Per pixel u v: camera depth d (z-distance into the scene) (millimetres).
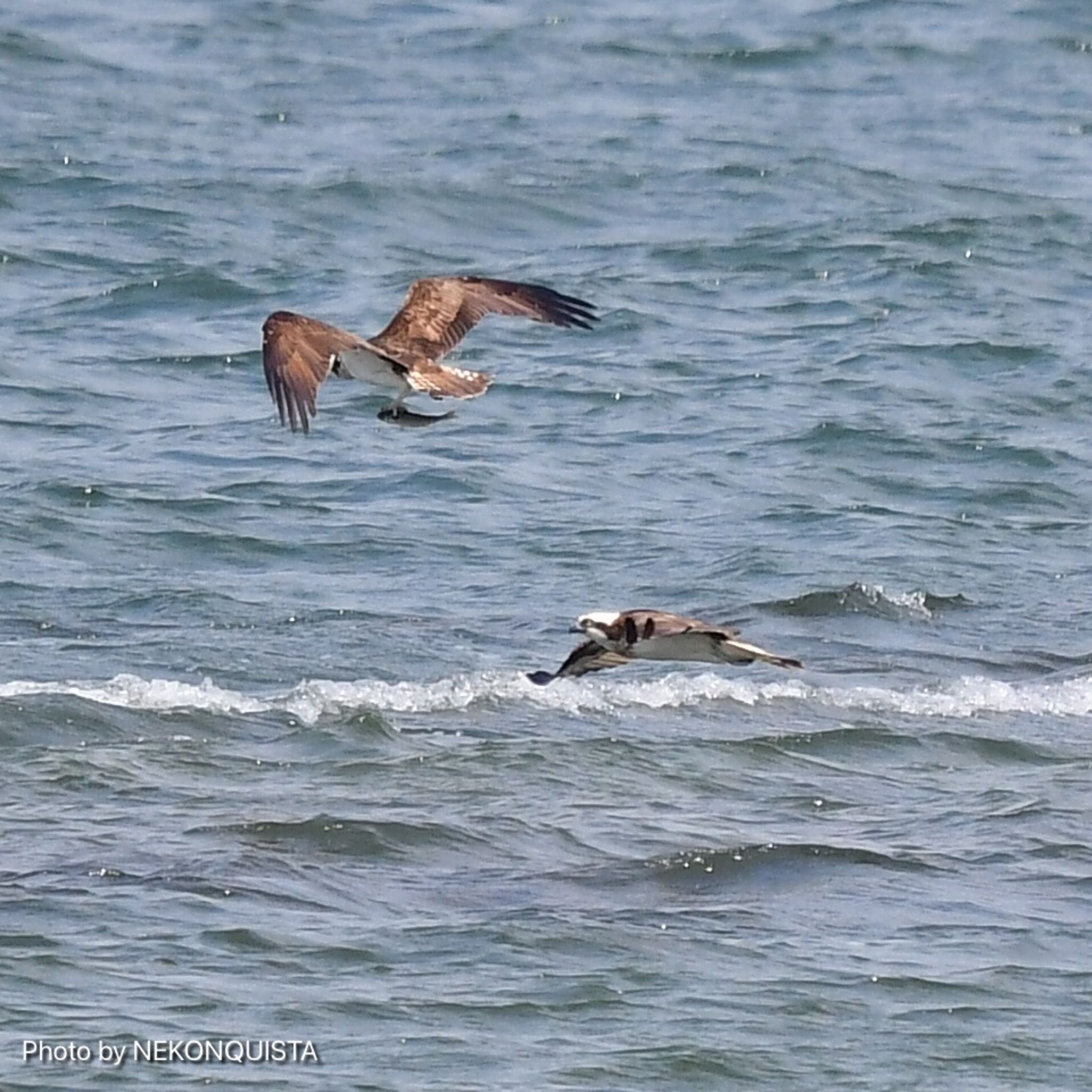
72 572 32719
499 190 53938
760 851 22766
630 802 24391
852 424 40344
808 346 45281
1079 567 34812
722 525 35969
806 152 58281
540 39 68062
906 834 23703
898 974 20266
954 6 72562
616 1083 18156
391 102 61531
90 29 66500
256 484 36812
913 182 56406
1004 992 20000
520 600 32281
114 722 26359
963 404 42312
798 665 15930
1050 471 39062
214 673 28562
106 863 21906
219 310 46188
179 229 50500
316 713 27000
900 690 28953
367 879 21922
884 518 36469
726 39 68625
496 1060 18422
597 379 42719
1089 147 60500
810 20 70812
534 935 20766
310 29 68375
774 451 39469
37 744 25594
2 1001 19016
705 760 25859
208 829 22906
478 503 36438
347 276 48500
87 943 20141
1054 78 66562
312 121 59531
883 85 65438
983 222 53281
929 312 47438
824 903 21750
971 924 21375
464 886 21859
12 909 20703
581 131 59406
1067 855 23141
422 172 55094
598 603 32344
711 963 20328
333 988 19562
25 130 56969
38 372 41969
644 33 69125
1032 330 46531
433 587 32719
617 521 35844
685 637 15953
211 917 20812
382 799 24062
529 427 40219
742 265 50062
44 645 29484
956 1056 18828
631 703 27953
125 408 40531
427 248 50781
